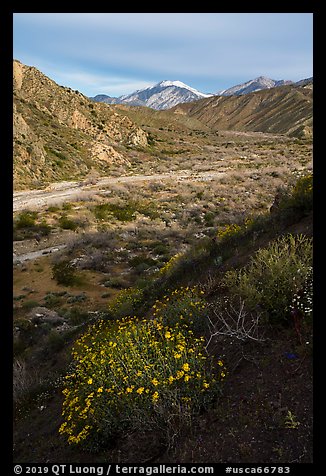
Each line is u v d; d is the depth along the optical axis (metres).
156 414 3.71
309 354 3.66
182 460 3.22
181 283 8.37
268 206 29.36
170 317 5.88
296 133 166.88
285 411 3.23
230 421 3.38
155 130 125.94
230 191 36.12
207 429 3.42
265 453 2.98
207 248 9.31
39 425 5.88
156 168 60.97
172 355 4.19
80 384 4.81
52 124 71.00
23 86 80.62
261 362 3.89
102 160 68.19
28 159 52.06
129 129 94.25
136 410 3.70
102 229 26.83
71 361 8.15
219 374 4.02
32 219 29.72
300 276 4.26
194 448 3.28
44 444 4.97
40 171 52.31
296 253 5.02
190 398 3.58
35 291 17.14
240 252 7.43
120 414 3.93
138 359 4.18
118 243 23.44
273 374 3.68
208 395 3.71
